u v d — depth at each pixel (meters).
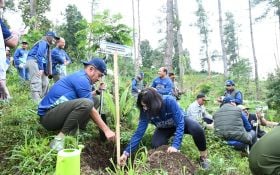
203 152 4.58
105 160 4.57
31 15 18.62
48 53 6.61
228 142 6.07
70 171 2.57
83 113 4.01
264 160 3.25
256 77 27.66
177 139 4.21
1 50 3.22
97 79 4.40
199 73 47.72
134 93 9.25
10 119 4.73
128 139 4.81
